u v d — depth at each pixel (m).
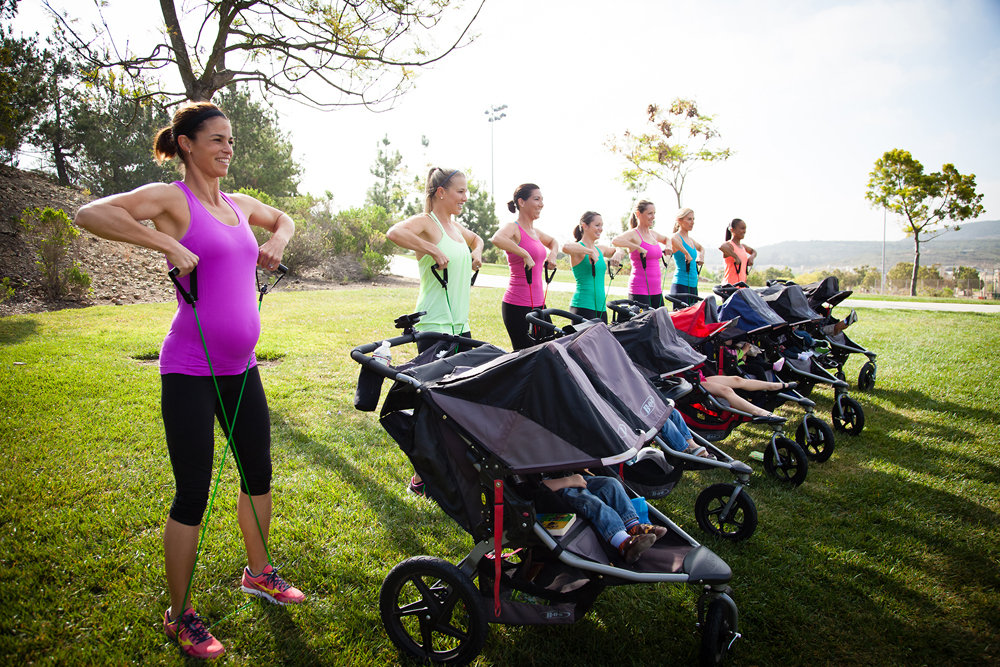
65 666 2.46
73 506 3.67
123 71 7.59
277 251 2.88
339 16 7.63
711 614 2.59
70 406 5.36
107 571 3.08
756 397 5.07
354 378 6.80
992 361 8.34
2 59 13.27
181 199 2.49
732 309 5.63
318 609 2.91
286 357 7.69
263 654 2.63
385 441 4.97
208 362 2.55
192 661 2.55
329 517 3.72
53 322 9.51
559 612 2.65
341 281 18.89
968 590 3.23
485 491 2.64
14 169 16.77
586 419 2.46
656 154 24.97
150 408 5.40
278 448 4.73
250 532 2.90
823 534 3.78
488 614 2.66
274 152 28.59
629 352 4.35
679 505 4.24
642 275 7.40
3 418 4.99
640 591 3.21
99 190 25.92
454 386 2.62
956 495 4.32
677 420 4.19
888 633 2.90
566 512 2.85
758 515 4.04
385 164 49.16
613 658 2.69
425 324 4.14
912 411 6.21
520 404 2.54
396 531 3.60
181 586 2.59
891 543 3.66
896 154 33.00
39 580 2.99
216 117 2.60
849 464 4.91
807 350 6.26
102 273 13.41
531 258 5.18
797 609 3.04
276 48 7.98
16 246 12.92
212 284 2.54
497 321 10.95
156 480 4.04
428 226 4.05
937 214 32.81
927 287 43.12
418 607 2.71
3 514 3.51
